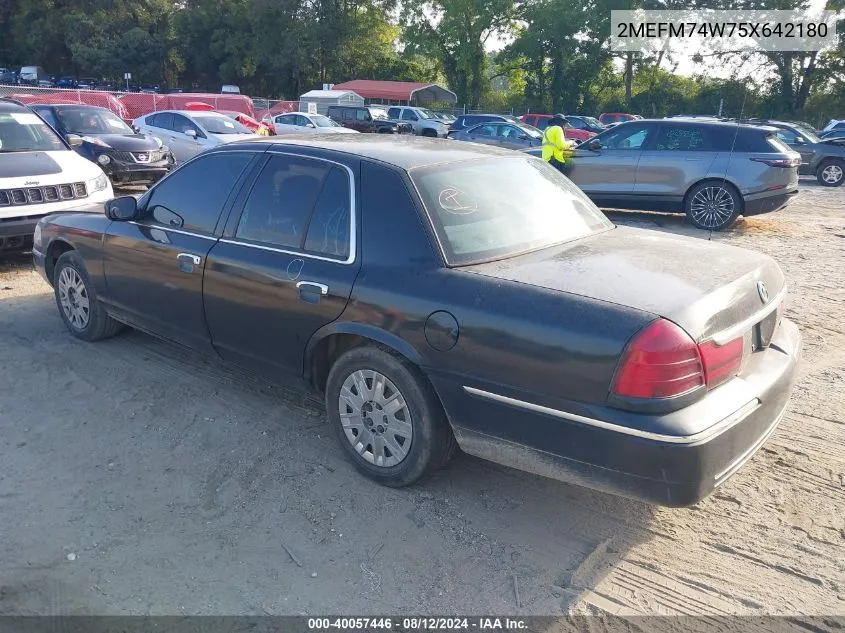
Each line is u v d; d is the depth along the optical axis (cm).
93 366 513
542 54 5362
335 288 362
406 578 309
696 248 375
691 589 305
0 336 568
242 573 309
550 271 327
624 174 1193
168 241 456
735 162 1116
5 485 367
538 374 301
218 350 445
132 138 1351
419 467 353
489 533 340
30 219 748
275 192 411
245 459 396
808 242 1051
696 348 284
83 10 6562
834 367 541
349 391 373
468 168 395
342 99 4281
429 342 330
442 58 5641
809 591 304
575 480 308
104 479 376
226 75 6191
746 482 383
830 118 4531
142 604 290
